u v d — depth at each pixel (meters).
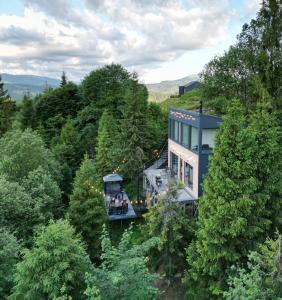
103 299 8.31
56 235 9.53
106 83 51.69
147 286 8.67
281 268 8.54
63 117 53.81
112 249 9.62
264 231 12.94
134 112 29.14
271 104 18.48
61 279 9.20
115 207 24.56
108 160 32.56
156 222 14.67
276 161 13.56
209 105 28.39
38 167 22.14
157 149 36.81
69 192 29.67
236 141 12.12
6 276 11.59
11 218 17.14
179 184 15.16
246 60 24.52
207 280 12.97
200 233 12.62
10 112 55.38
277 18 22.50
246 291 7.49
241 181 11.98
